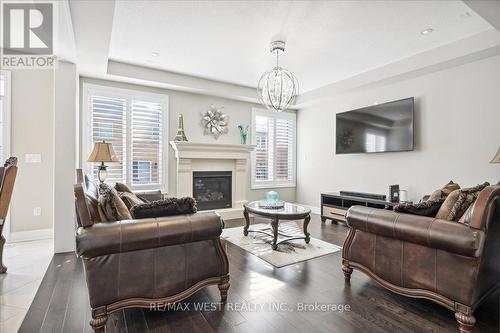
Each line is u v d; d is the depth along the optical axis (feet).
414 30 9.96
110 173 14.07
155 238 5.86
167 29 9.91
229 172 17.85
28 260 9.68
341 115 16.80
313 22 9.37
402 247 6.72
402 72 12.75
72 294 7.20
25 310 6.42
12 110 11.74
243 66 13.80
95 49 10.06
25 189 12.00
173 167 16.07
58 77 10.47
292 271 8.80
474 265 5.53
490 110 10.96
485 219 5.47
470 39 10.46
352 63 13.29
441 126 12.48
